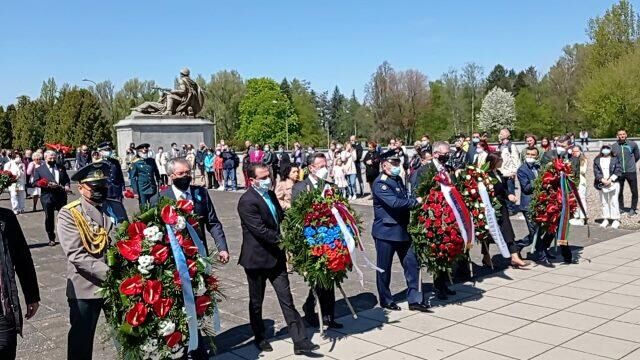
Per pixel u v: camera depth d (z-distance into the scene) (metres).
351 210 6.17
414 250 6.93
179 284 4.54
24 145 81.75
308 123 97.81
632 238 10.87
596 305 6.88
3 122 85.50
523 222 13.05
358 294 7.82
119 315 4.51
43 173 12.08
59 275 9.47
